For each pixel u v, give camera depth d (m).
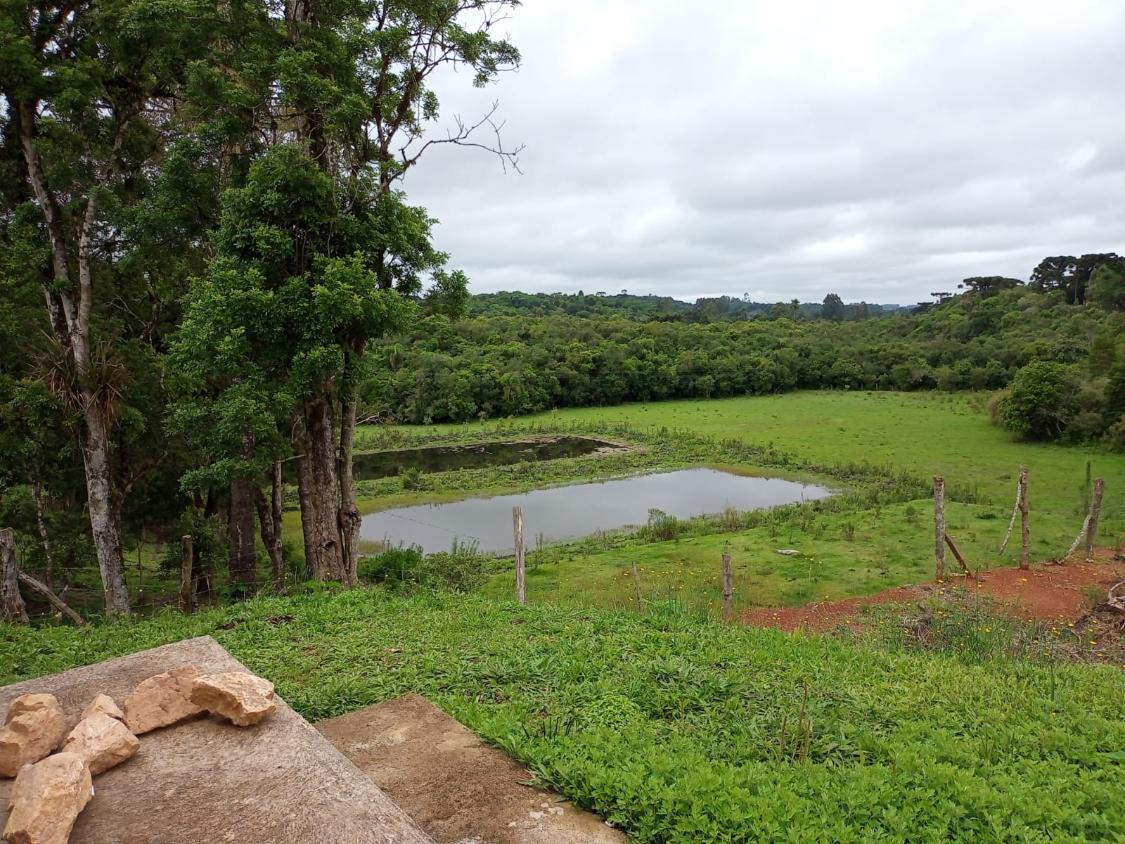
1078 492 30.59
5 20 14.78
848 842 4.51
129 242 16.61
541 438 58.75
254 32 14.47
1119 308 77.38
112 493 17.44
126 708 4.50
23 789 3.51
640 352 82.25
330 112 14.00
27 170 17.38
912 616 14.23
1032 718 7.15
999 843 4.59
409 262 16.41
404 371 67.12
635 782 4.95
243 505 19.02
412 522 33.09
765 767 5.50
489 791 5.03
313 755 4.14
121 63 15.92
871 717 7.04
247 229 13.78
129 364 17.89
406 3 15.62
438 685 7.64
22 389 15.55
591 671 7.96
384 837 3.46
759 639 10.01
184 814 3.61
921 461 40.84
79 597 20.47
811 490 37.31
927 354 80.25
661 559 22.08
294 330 13.73
